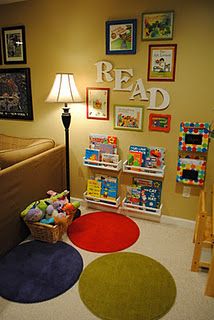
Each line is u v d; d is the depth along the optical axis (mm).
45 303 1733
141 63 2387
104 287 1866
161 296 1797
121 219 2746
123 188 2795
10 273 1975
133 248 2293
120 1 2316
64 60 2678
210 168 2400
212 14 2080
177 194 2594
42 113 2953
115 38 2406
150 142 2566
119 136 2678
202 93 2270
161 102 2416
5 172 2025
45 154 2535
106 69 2527
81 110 2762
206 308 1711
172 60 2279
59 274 1970
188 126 2338
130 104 2537
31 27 2707
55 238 2301
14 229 2236
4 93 3059
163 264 2100
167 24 2207
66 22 2561
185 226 2639
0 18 2816
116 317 1638
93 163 2770
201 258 2150
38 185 2488
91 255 2193
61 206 2416
